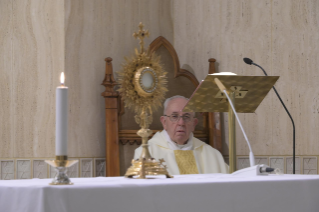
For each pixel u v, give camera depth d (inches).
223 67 298.4
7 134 265.1
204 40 303.6
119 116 277.3
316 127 292.8
